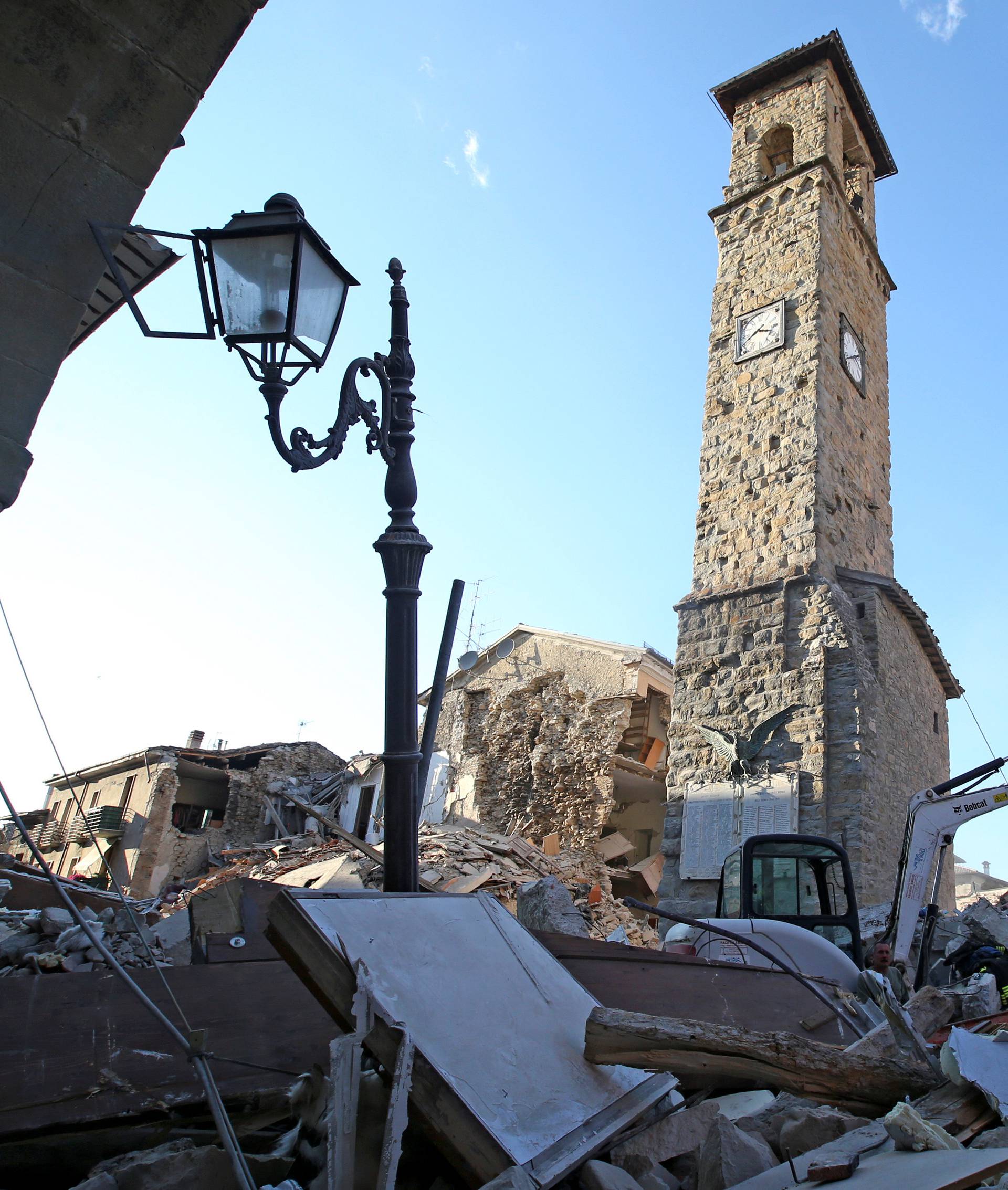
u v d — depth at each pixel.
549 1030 3.74
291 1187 2.99
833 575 17.16
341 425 5.07
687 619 17.72
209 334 4.41
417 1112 3.13
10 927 5.58
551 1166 3.07
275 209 4.61
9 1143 3.35
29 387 3.71
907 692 17.62
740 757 15.87
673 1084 3.98
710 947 7.61
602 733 24.52
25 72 3.85
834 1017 5.58
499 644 28.09
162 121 4.19
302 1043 4.13
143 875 27.53
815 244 19.50
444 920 3.95
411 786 5.27
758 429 18.62
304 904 3.42
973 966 9.05
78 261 3.92
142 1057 3.72
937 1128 3.26
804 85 22.30
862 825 14.44
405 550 5.59
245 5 4.40
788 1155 3.68
